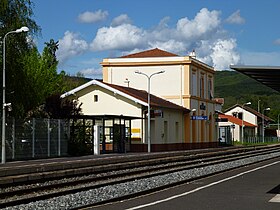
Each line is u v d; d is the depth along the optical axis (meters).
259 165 38.59
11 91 39.91
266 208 15.50
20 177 21.59
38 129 40.97
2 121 36.00
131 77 71.81
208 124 77.94
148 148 54.44
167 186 22.27
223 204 16.47
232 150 53.38
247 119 115.00
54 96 48.59
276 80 24.12
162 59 70.50
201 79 75.56
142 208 15.59
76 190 20.50
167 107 60.50
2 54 38.44
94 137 47.00
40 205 16.67
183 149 67.69
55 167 27.17
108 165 29.47
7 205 16.34
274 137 124.56
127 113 57.12
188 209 15.30
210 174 28.89
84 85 58.19
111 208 15.68
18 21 39.59
